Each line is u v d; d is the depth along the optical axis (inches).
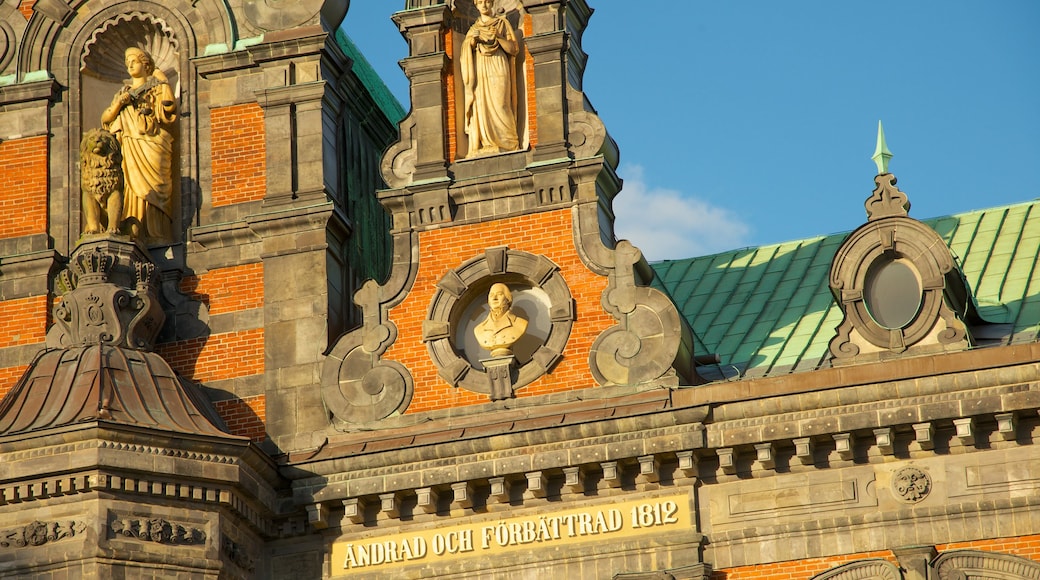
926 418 1492.4
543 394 1594.5
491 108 1685.5
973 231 1850.4
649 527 1544.0
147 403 1579.7
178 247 1716.3
